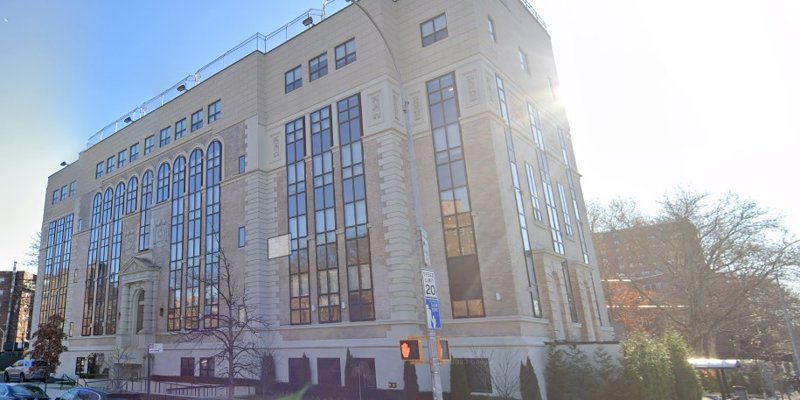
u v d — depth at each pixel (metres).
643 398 20.03
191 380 31.45
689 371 25.95
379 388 23.81
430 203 26.09
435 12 28.27
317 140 30.36
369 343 24.88
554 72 38.84
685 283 44.84
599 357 21.06
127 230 42.38
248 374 29.22
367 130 27.84
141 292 39.47
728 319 43.84
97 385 35.47
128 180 43.91
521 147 28.77
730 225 43.75
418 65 28.16
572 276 30.67
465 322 23.56
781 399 35.25
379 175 26.72
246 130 33.81
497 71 28.14
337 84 30.03
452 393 21.25
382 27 28.56
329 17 31.48
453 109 26.48
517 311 22.27
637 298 51.44
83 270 46.66
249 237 31.34
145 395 25.34
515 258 23.53
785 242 42.19
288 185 31.22
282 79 33.38
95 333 42.62
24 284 85.69
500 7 31.20
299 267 29.22
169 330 35.50
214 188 35.16
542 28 38.53
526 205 27.05
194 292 34.44
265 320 29.28
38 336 44.41
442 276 24.84
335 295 27.19
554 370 21.16
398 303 24.42
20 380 41.50
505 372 21.50
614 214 53.19
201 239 34.94
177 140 39.34
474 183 24.94
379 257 25.72
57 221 54.28
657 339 30.48
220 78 36.78
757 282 41.59
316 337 27.23
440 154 26.36
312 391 25.12
